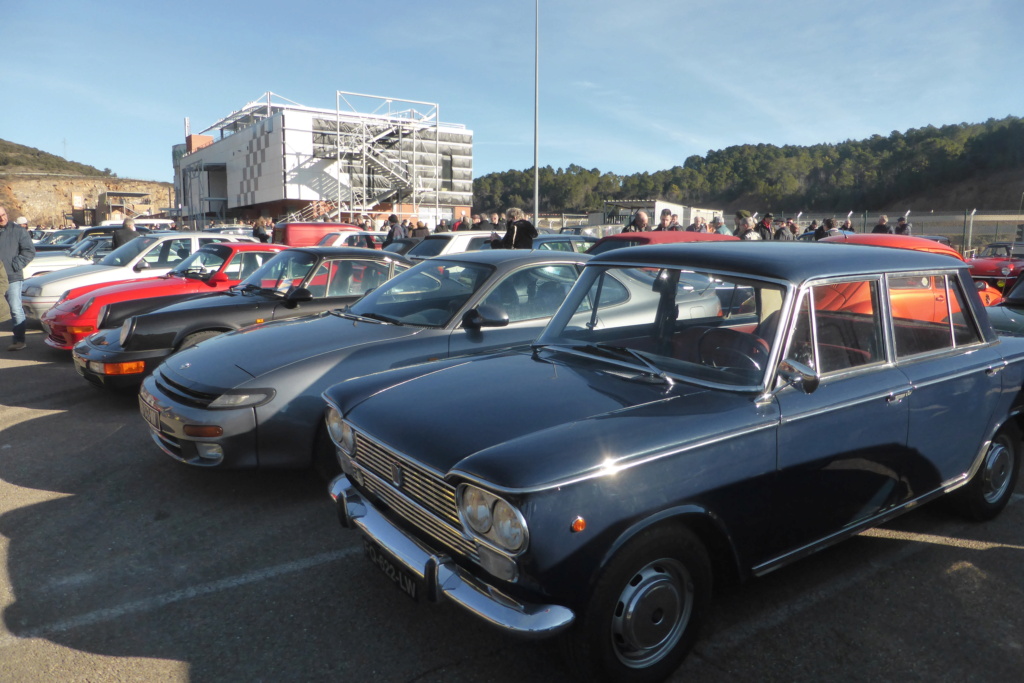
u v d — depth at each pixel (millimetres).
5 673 2582
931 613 2988
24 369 7836
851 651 2721
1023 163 76875
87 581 3260
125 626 2898
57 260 12969
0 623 2922
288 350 4305
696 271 3010
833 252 3092
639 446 2283
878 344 3049
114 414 5961
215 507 4078
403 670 2602
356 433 2859
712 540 2559
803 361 2746
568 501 2150
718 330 2832
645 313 3086
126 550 3559
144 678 2555
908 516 3973
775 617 2953
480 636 2832
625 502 2244
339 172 36469
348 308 5113
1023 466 4762
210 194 49250
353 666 2625
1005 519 3938
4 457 4902
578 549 2174
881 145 97250
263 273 6609
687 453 2363
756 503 2572
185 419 3961
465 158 41781
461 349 4508
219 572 3340
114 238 12688
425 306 4785
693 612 2502
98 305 7668
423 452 2447
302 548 3582
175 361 4523
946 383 3238
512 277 4844
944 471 3396
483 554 2266
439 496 2410
